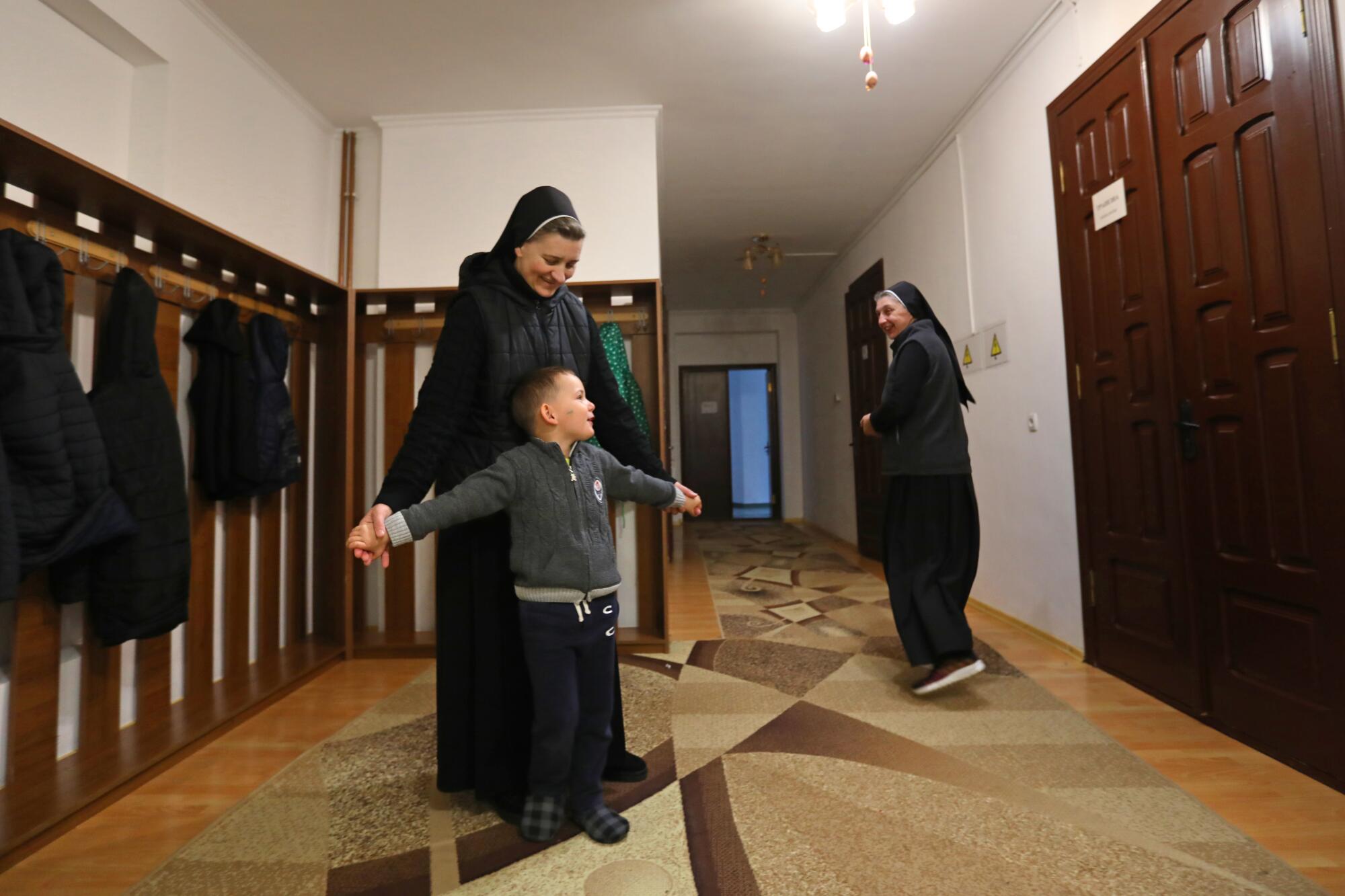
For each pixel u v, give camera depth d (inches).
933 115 128.4
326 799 59.0
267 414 86.7
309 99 115.1
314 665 93.7
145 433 66.7
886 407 81.7
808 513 296.8
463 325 53.4
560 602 49.1
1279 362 64.3
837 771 61.9
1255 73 66.0
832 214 183.3
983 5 96.8
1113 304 88.0
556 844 50.7
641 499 56.7
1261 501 66.4
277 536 99.6
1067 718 74.4
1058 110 98.3
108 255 69.6
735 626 117.2
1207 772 61.8
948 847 49.5
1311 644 61.1
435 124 121.9
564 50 104.5
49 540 56.2
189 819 56.6
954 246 135.0
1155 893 43.7
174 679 79.6
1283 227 63.4
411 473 48.8
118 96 83.0
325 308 107.8
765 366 316.8
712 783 59.8
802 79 114.7
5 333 53.7
